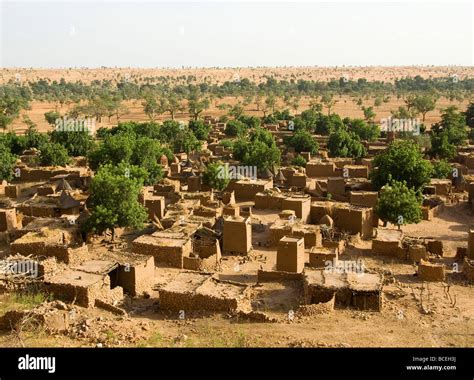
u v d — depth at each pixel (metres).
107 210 44.00
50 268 34.47
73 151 89.25
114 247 43.81
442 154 85.06
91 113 153.88
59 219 47.09
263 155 72.69
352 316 31.56
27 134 100.00
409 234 50.66
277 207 57.59
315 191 65.56
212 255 41.16
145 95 180.75
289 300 34.12
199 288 32.56
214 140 111.31
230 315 30.91
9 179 70.69
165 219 48.69
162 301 32.09
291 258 38.16
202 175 65.19
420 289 36.72
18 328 27.30
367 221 49.91
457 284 38.00
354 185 63.94
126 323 28.92
